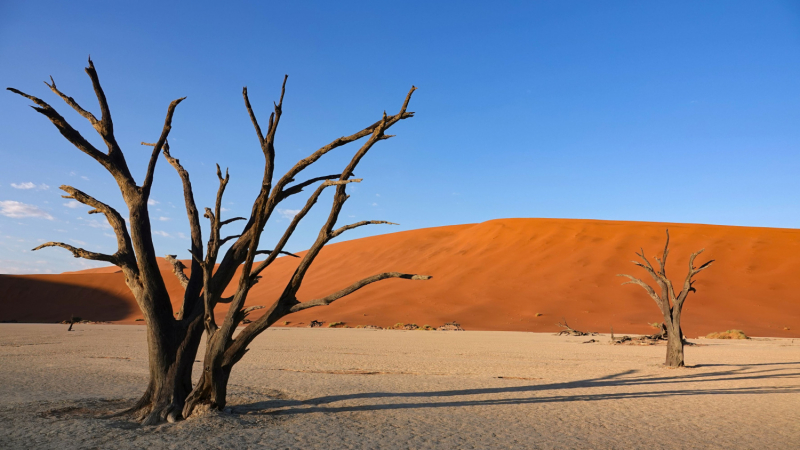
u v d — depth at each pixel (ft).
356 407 35.99
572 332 158.71
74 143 29.81
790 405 39.55
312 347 99.09
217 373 30.55
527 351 94.58
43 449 23.31
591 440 27.45
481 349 98.07
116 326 215.92
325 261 377.71
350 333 160.97
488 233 317.83
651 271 71.67
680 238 256.52
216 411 30.53
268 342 113.39
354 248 382.83
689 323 177.68
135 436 25.93
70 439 25.04
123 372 55.83
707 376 58.54
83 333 149.69
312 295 299.38
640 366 69.36
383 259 338.54
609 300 211.20
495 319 203.92
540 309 209.46
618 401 40.93
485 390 46.01
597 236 276.21
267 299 313.73
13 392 40.70
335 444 25.35
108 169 31.17
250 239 32.42
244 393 40.47
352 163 30.37
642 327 180.65
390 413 34.12
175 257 36.14
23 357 72.95
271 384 46.96
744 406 38.99
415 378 53.78
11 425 27.91
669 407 38.37
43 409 32.76
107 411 32.68
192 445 24.26
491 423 31.53
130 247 32.07
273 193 30.04
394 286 269.03
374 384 48.49
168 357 30.58
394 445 25.44
